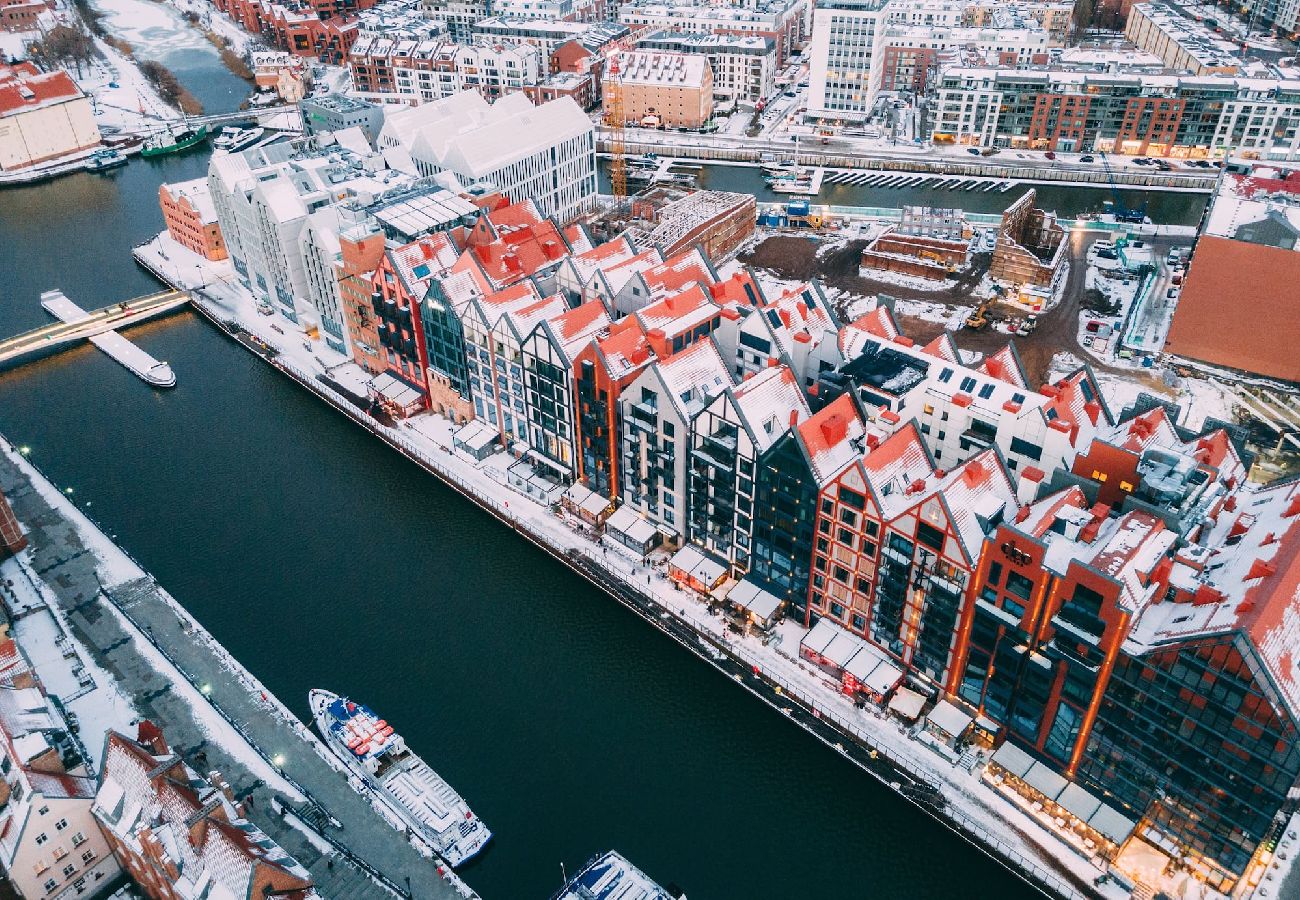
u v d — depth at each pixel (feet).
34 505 507.71
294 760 371.35
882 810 356.59
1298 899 317.83
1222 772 296.51
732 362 486.79
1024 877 330.54
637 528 466.29
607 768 372.79
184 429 573.74
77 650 416.05
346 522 497.87
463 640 428.15
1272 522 328.08
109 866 329.93
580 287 542.57
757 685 399.65
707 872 336.90
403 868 334.24
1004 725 356.79
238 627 434.30
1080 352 639.76
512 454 533.96
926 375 413.18
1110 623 301.63
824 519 383.65
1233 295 591.78
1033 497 367.86
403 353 567.59
